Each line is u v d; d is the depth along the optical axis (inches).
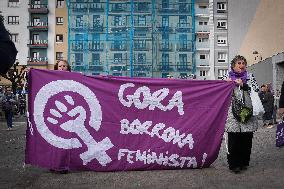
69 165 227.8
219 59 2242.9
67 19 2358.5
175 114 239.8
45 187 189.3
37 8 2338.8
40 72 231.9
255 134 520.1
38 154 226.5
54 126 228.8
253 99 230.4
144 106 237.6
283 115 234.4
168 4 2215.8
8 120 696.4
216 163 264.8
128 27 2199.8
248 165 234.2
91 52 2204.7
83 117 231.6
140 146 235.3
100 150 231.3
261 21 1555.1
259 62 1462.8
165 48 2204.7
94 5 2213.3
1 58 83.7
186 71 2204.7
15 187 189.2
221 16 2247.8
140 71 2192.4
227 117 231.3
